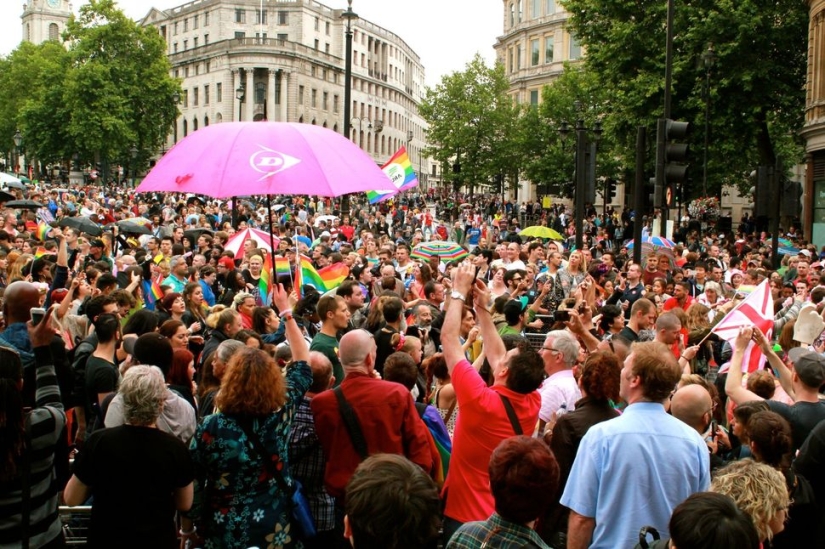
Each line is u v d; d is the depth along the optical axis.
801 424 5.29
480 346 8.59
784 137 41.19
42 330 4.68
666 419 4.21
